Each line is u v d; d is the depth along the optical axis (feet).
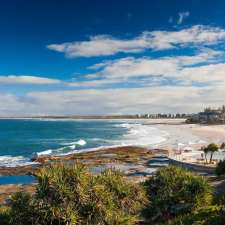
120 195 51.06
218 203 65.21
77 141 455.63
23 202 45.01
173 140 461.37
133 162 253.24
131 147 353.72
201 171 205.57
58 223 43.83
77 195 44.55
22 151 350.43
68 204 44.04
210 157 236.02
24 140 478.59
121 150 328.49
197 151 298.97
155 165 238.48
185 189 63.62
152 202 62.23
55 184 44.42
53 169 46.60
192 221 54.54
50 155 300.61
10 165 247.09
